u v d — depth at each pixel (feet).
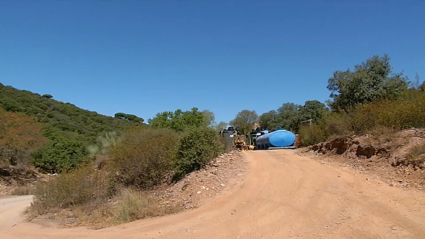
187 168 41.32
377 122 43.80
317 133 65.36
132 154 44.52
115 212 32.37
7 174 99.55
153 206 32.24
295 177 35.91
